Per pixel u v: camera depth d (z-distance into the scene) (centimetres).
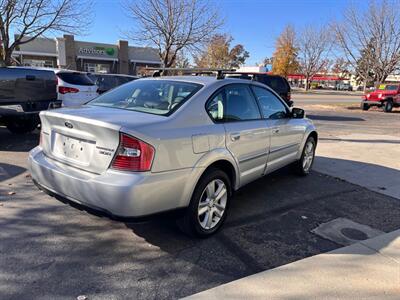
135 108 373
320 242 387
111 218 313
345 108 2505
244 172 436
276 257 352
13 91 780
